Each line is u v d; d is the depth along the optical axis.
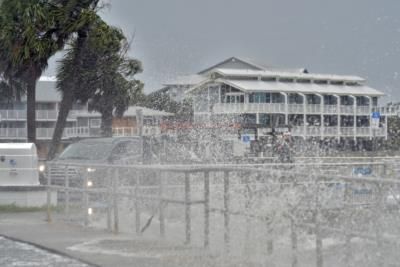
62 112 37.47
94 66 38.34
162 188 14.22
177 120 53.62
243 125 46.09
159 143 27.47
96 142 25.02
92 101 39.81
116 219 15.04
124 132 50.75
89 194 16.66
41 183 21.69
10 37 35.62
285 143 37.19
